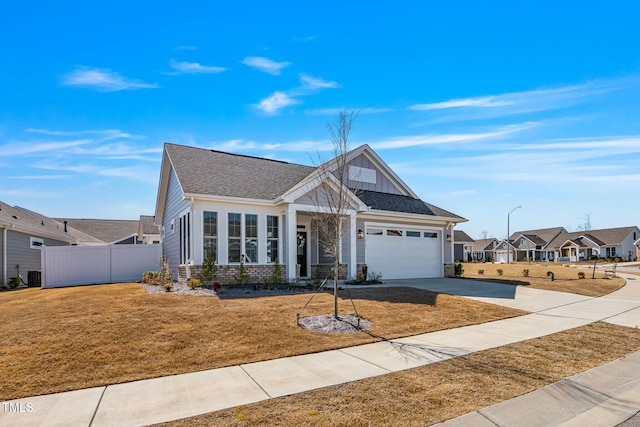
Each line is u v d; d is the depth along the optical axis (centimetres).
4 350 657
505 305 1212
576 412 488
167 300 1064
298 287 1420
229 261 1495
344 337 802
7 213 2097
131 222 4225
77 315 881
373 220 1898
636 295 1584
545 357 700
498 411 480
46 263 1688
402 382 563
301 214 1720
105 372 591
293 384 554
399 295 1280
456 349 736
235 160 1877
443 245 2195
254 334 786
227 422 438
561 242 6638
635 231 6247
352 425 433
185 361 644
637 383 589
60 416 453
